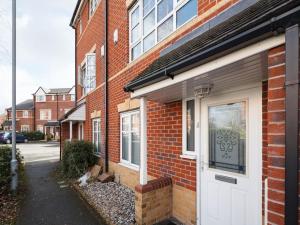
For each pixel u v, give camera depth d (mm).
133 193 7203
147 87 4465
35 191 8062
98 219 5504
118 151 8594
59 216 5711
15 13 8102
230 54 2654
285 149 2082
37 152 23969
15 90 8062
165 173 5723
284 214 2148
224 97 4289
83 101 13781
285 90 2098
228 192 4168
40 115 51844
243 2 3336
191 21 4910
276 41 2225
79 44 15680
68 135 16438
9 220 5473
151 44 6691
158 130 6043
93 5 12438
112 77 9148
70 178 10141
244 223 3885
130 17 7906
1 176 7258
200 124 4789
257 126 3725
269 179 2334
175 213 5316
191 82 3650
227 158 4242
